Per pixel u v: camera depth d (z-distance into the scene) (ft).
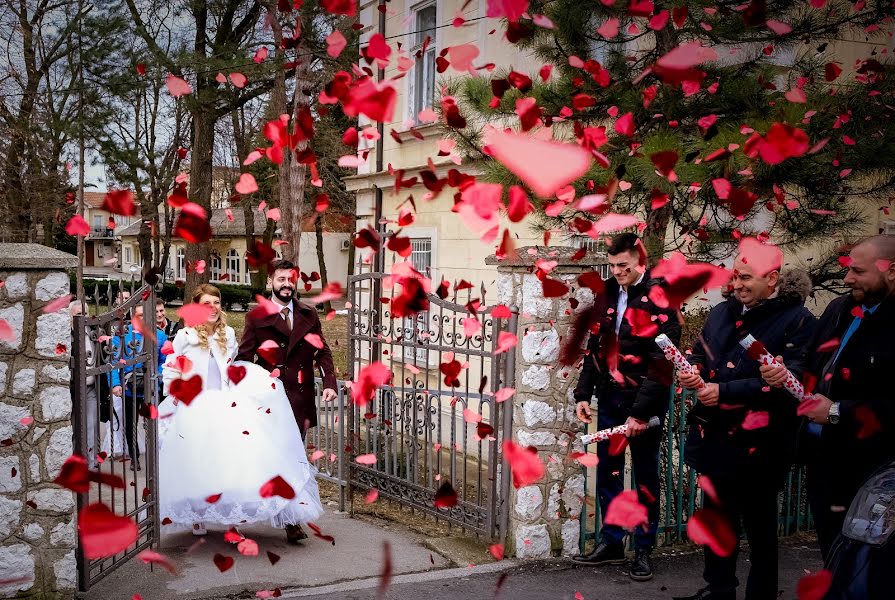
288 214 50.31
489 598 12.40
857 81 16.33
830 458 10.35
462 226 28.96
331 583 13.20
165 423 15.31
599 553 14.17
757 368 10.79
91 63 52.90
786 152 8.84
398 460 20.47
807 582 8.39
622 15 16.30
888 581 8.34
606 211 14.23
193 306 11.26
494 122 18.90
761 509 10.94
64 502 11.88
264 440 15.02
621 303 13.75
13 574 11.60
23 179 65.51
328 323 77.97
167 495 14.69
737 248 15.83
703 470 11.19
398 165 33.40
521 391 14.60
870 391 9.83
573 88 16.72
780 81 18.29
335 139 78.02
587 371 14.26
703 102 15.89
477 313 15.62
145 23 57.77
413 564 14.33
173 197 9.19
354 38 39.11
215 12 60.80
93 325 12.58
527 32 16.38
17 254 11.50
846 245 16.53
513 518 14.80
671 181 13.97
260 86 61.52
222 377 15.74
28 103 63.31
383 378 11.65
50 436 11.79
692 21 15.84
